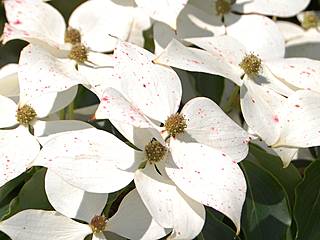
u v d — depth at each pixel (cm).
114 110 53
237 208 52
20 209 55
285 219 57
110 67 60
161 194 53
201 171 53
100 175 53
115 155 54
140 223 53
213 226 56
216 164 53
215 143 54
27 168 54
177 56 56
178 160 54
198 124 55
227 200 52
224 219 58
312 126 56
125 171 53
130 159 54
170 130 54
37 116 57
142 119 53
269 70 60
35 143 56
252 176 58
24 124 57
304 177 57
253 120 57
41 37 60
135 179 53
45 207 56
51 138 55
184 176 53
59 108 58
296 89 59
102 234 54
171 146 54
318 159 58
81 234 54
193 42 60
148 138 54
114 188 53
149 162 54
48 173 54
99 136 54
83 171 53
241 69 59
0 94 59
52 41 61
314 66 60
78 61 60
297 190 57
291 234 57
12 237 53
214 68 57
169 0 59
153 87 55
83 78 58
